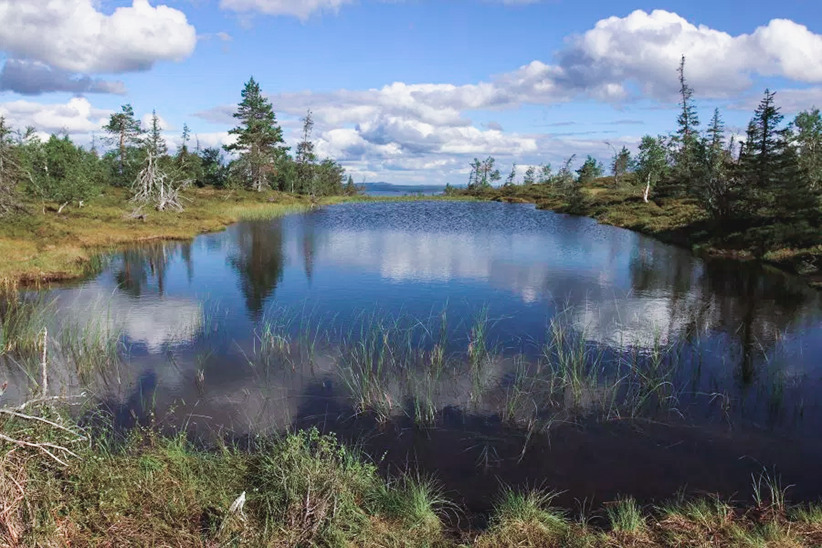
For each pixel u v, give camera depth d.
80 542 5.16
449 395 11.05
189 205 56.06
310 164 92.25
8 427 5.80
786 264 26.48
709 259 29.31
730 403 10.81
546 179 117.00
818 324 16.66
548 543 6.09
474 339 14.76
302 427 9.60
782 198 31.98
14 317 16.36
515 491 7.62
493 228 46.69
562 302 19.34
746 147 38.00
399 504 6.77
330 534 5.62
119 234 35.41
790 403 10.84
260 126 80.75
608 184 92.44
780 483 7.88
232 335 15.23
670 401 10.88
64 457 5.96
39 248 27.81
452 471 8.19
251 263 27.89
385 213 64.56
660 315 17.61
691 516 6.68
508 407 10.48
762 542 5.91
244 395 11.06
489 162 120.12
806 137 48.44
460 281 23.28
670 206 53.50
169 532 5.46
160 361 13.05
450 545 6.11
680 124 66.00
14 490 5.20
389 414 10.17
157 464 6.56
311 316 17.34
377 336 15.02
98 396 10.95
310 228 46.12
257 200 71.81
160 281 23.17
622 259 29.33
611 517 6.69
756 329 16.02
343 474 6.87
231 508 5.65
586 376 12.12
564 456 8.67
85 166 53.88
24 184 43.94
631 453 8.80
